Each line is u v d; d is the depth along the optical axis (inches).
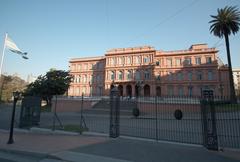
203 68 2313.0
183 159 280.5
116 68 2524.6
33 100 663.1
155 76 2402.8
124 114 1095.0
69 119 897.5
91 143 389.1
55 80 1788.9
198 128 597.0
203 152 319.6
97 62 2876.5
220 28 1350.9
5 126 671.8
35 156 317.1
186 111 846.5
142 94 2249.0
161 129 582.2
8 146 368.8
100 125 666.8
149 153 312.3
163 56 2513.5
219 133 504.7
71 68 3053.6
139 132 527.8
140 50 2427.4
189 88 2343.8
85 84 2898.6
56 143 392.5
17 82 3221.0
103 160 278.2
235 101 513.3
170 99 1019.9
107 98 1646.2
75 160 281.6
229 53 1305.4
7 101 2583.7
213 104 348.8
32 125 641.0
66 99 1531.7
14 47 684.1
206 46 2440.9
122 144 378.3
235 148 341.7
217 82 2228.1
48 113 1337.4
